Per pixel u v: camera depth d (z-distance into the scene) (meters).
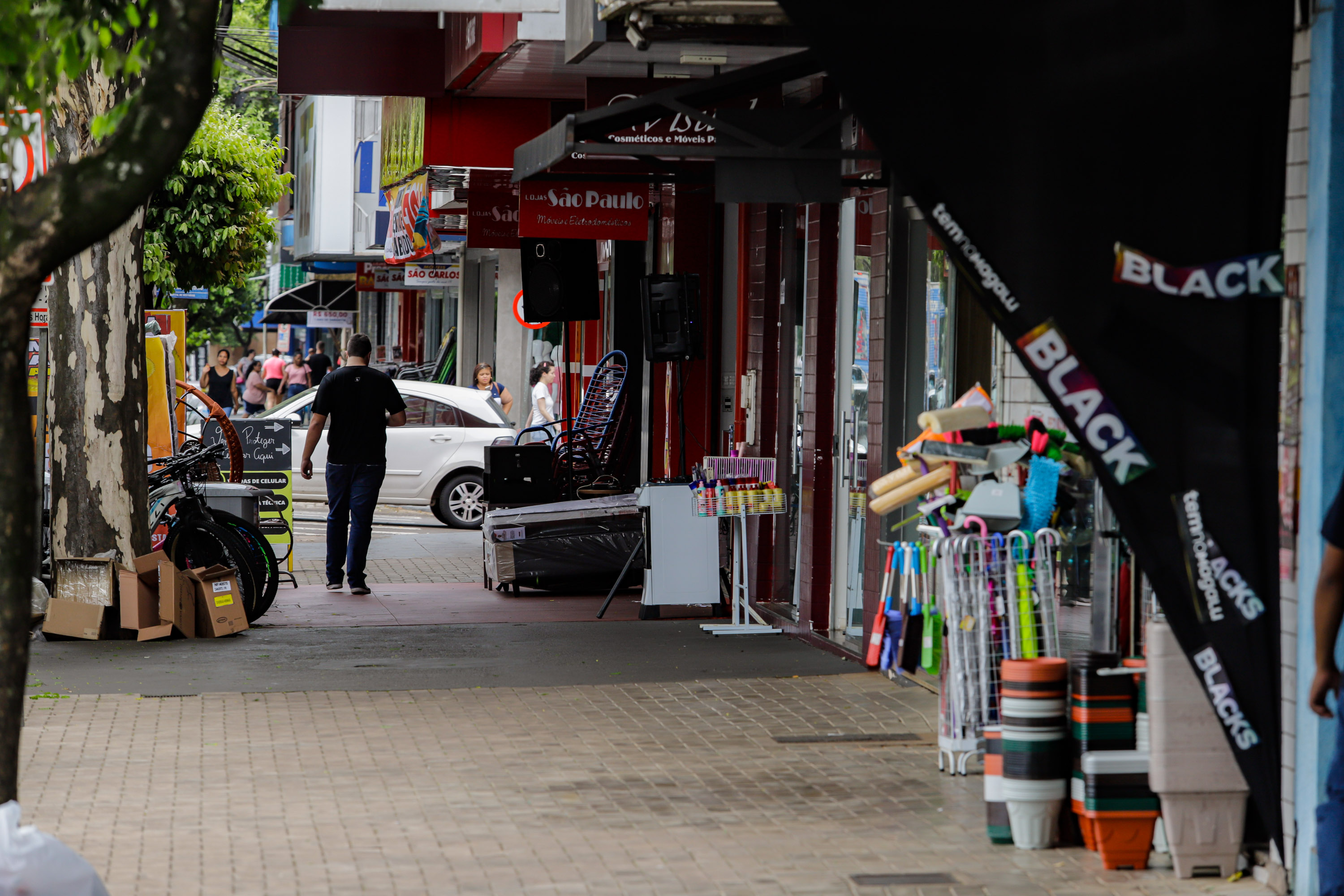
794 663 28.50
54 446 31.56
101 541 31.42
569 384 55.19
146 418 32.19
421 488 54.44
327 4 26.42
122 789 19.44
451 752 21.52
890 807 18.81
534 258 41.50
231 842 17.27
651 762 21.03
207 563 32.47
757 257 34.38
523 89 35.56
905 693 25.72
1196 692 16.14
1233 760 16.12
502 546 37.88
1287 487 15.28
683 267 38.84
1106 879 16.20
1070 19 15.30
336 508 38.28
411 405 55.03
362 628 32.88
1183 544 15.45
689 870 16.33
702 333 37.78
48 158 29.02
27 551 12.34
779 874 16.22
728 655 29.50
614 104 21.77
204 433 41.31
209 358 161.00
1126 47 15.34
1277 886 15.67
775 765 20.88
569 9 24.64
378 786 19.69
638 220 35.16
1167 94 15.35
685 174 28.59
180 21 12.67
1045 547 19.20
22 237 12.23
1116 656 17.41
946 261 25.34
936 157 15.23
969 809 18.75
